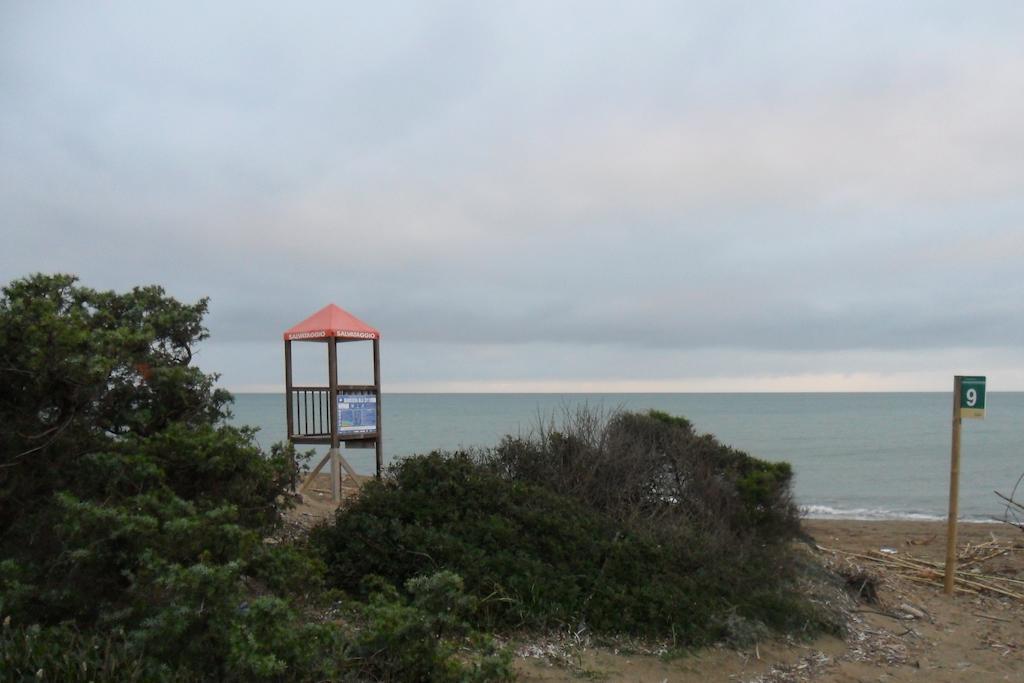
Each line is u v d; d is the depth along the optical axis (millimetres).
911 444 44875
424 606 5199
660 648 6645
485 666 5059
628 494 9344
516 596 6844
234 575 4422
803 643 7277
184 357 7324
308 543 7320
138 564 4621
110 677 4035
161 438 5820
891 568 11266
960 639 8141
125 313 6938
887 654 7383
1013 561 12430
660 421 10852
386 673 4965
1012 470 32125
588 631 6719
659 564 7613
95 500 5195
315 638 4703
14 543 5270
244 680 4180
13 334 5258
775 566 8711
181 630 4039
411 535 7223
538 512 7977
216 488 5891
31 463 5449
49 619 4824
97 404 5930
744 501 9688
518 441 9812
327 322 11406
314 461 16094
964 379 10094
